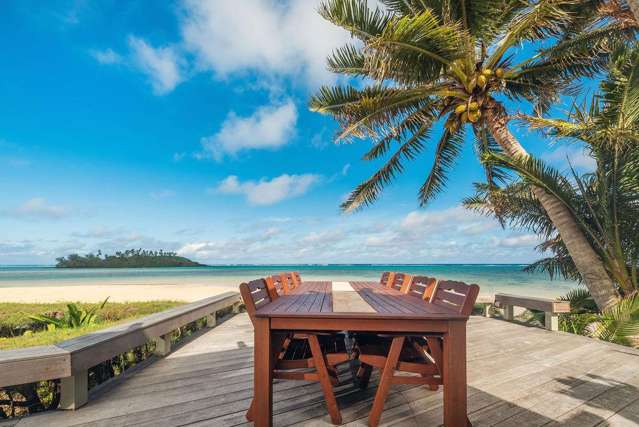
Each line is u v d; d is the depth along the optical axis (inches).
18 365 82.2
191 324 207.3
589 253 206.7
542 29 222.7
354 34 213.9
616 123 173.8
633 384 113.0
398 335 83.9
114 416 88.0
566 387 110.2
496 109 245.1
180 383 113.4
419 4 227.8
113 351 107.1
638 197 195.0
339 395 102.0
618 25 218.1
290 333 92.0
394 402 96.6
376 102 226.2
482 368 130.3
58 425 83.1
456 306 83.0
